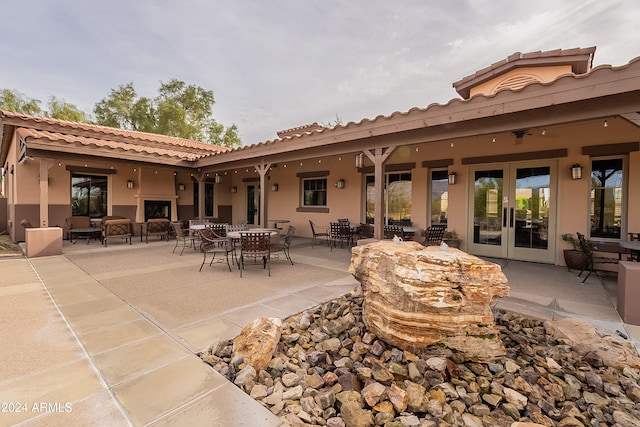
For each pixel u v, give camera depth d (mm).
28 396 2014
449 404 2275
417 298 2582
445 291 2611
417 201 8148
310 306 3775
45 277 5117
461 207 7430
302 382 2410
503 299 4012
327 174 10234
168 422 1810
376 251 3162
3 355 2539
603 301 3943
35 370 2322
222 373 2363
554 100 3887
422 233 7504
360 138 6016
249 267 6000
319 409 2137
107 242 9445
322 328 3271
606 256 5562
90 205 10391
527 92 4090
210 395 2076
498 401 2293
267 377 2436
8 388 2096
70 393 2051
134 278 5086
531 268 5914
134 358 2520
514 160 6645
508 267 6004
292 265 6227
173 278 5102
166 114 24781
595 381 2449
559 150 6098
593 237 5891
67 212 9867
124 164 9430
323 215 10422
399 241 3625
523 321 3451
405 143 5508
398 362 2670
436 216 7945
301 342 3027
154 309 3635
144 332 3012
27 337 2877
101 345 2734
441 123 4875
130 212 11047
